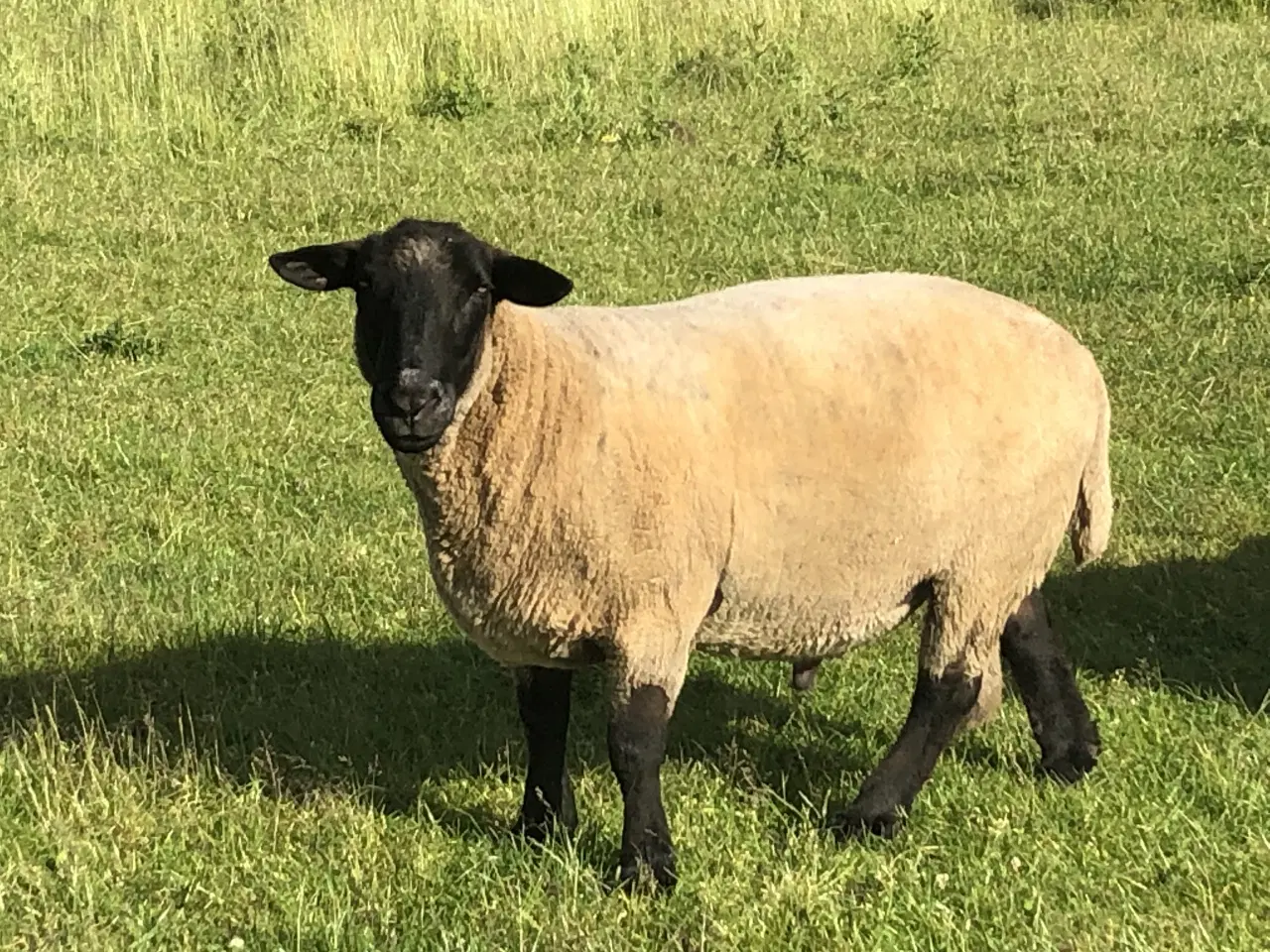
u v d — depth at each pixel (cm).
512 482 304
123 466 488
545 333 310
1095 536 348
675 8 1041
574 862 321
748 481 314
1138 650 402
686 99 913
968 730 365
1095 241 662
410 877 324
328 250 311
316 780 353
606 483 305
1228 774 350
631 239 679
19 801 341
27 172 767
